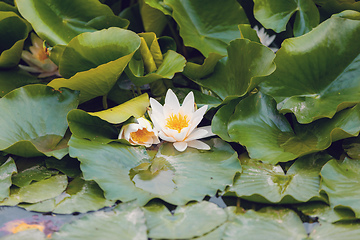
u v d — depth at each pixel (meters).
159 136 1.58
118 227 1.44
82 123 1.57
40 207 1.47
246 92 1.58
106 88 1.62
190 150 1.57
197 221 1.45
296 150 1.55
